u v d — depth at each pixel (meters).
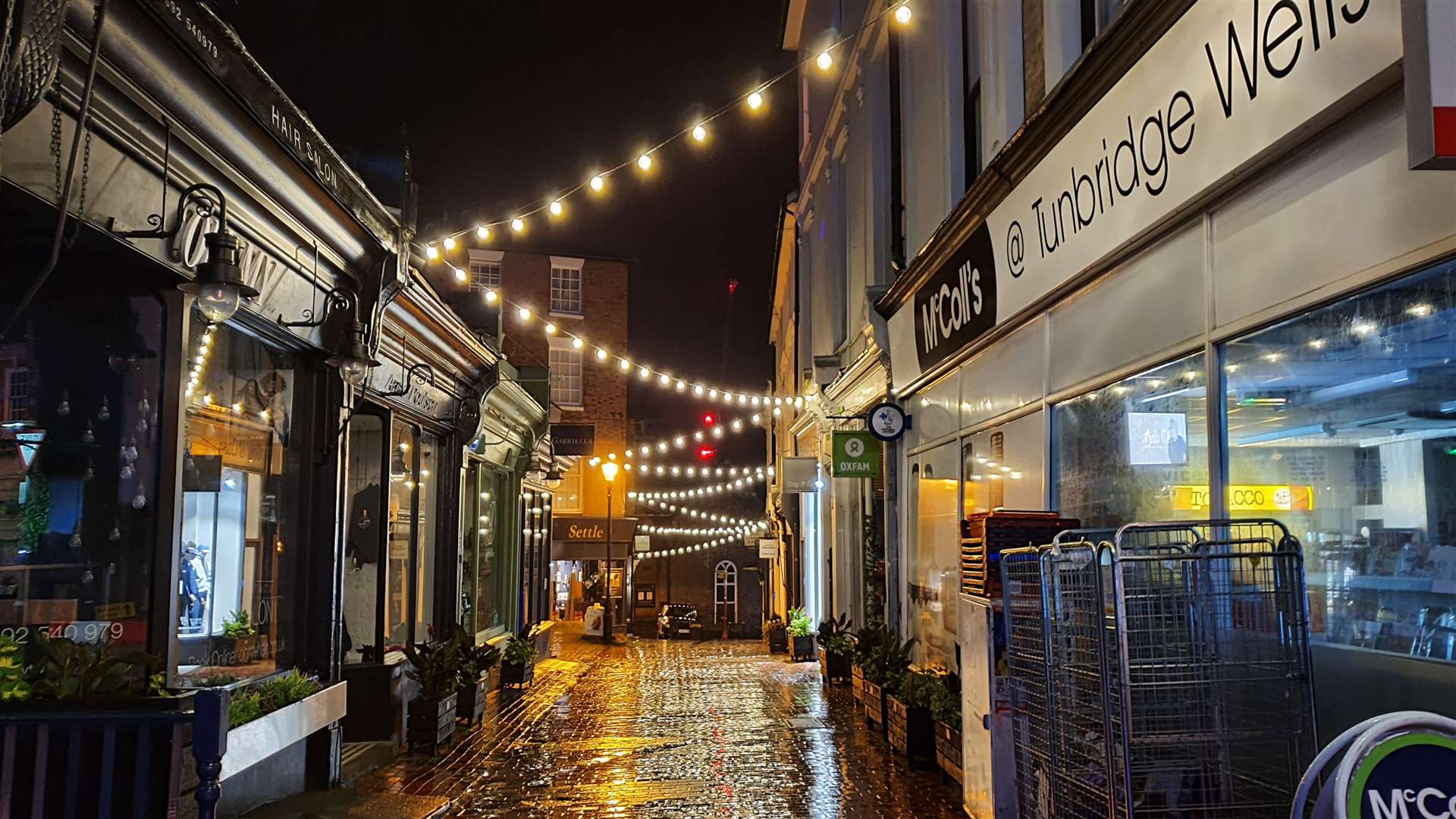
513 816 7.48
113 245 5.67
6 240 5.62
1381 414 4.01
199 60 5.71
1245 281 4.97
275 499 7.96
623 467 33.19
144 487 6.20
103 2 4.59
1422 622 3.75
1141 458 6.20
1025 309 8.08
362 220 8.19
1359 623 4.10
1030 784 5.27
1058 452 7.64
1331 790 2.55
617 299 33.50
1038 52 8.21
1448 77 2.87
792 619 22.91
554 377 32.59
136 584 6.15
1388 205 3.96
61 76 4.92
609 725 11.74
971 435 9.95
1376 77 3.89
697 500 38.59
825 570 20.72
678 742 10.55
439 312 10.86
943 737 8.21
